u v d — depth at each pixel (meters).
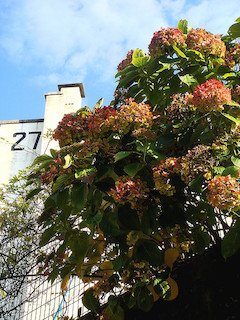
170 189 2.08
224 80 2.61
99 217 2.24
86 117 2.59
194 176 2.00
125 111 2.21
